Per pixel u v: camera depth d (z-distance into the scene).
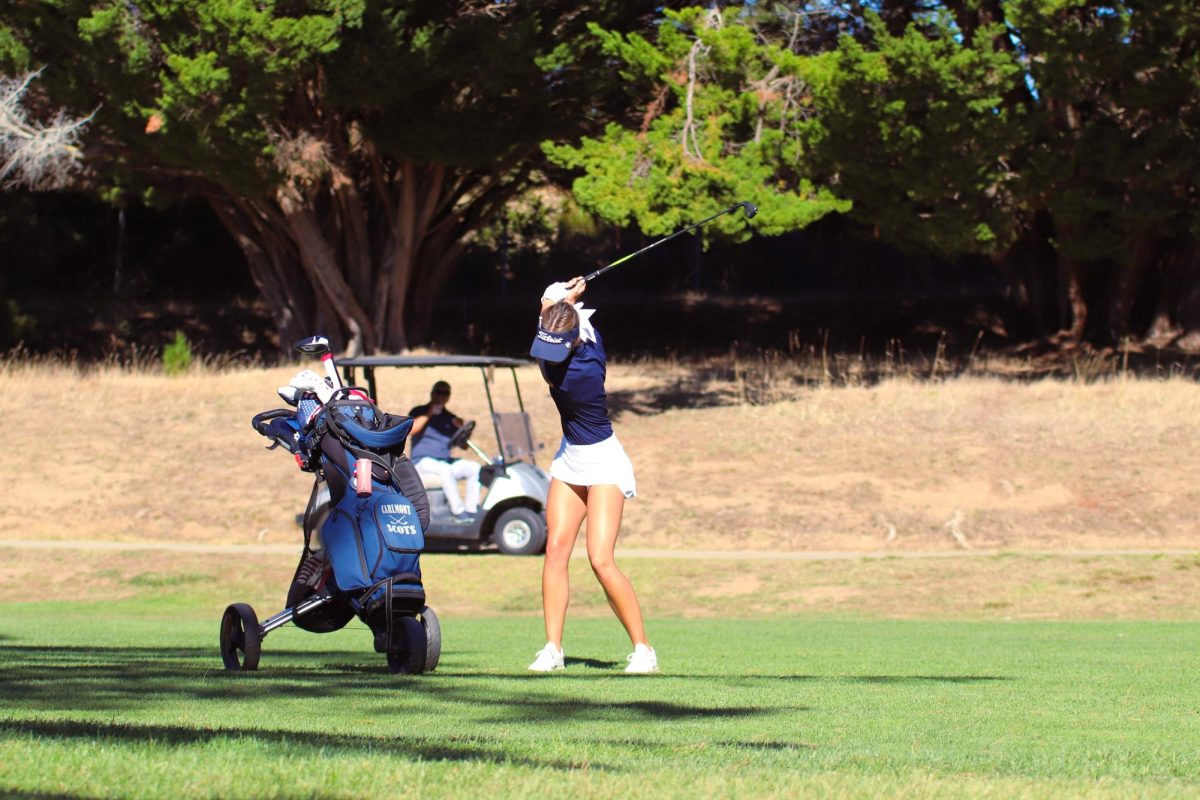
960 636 18.86
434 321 68.75
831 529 33.09
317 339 12.26
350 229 55.84
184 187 55.81
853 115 39.78
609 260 77.00
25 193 63.12
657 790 5.49
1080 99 43.81
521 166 58.41
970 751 7.28
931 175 40.44
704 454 38.41
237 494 36.34
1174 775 6.57
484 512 29.95
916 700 9.82
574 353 12.55
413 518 11.97
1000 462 36.25
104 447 39.47
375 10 42.34
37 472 37.47
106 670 11.62
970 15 47.06
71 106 45.81
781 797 5.41
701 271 76.44
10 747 6.17
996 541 32.19
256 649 11.89
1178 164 41.81
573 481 12.80
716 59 39.03
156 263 75.69
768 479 36.12
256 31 40.03
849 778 5.89
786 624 22.19
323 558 12.27
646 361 57.34
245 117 42.31
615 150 39.50
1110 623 22.36
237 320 69.62
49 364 51.38
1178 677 12.13
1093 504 33.56
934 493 34.62
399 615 12.04
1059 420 39.19
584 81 46.22
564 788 5.48
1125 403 40.34
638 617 12.55
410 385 46.28
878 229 47.59
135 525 34.69
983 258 72.75
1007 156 42.97
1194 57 40.34
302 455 12.26
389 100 44.94
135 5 41.38
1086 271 55.19
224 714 8.42
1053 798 5.61
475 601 26.58
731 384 47.44
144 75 42.00
